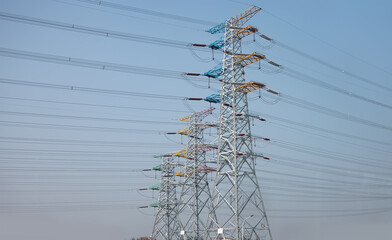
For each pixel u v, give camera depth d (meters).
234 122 61.81
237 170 59.59
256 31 63.59
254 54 61.66
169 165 101.06
